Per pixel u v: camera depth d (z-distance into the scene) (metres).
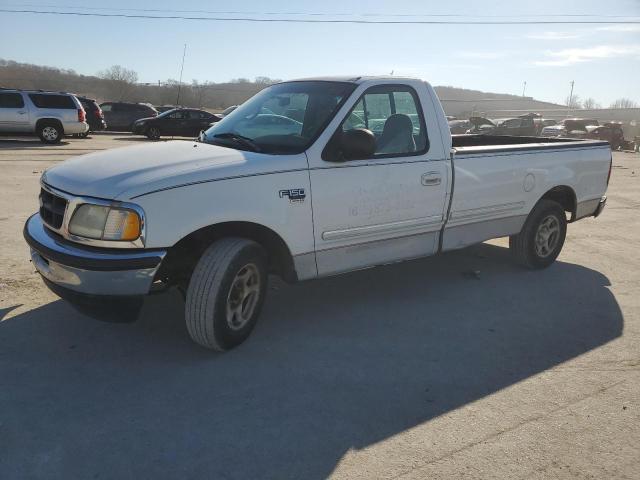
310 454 3.04
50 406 3.37
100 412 3.33
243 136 4.65
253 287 4.21
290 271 4.39
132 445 3.04
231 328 4.08
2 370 3.75
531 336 4.71
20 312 4.64
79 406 3.38
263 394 3.62
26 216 7.95
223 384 3.71
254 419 3.34
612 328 4.96
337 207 4.47
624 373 4.12
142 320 4.63
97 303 3.67
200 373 3.84
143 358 4.01
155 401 3.47
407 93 5.07
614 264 7.05
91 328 4.43
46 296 4.99
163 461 2.93
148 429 3.19
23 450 2.96
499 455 3.11
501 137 7.80
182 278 4.22
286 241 4.24
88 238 3.65
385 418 3.42
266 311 4.99
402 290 5.70
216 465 2.92
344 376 3.90
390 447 3.14
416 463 3.01
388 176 4.76
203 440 3.12
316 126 4.50
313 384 3.77
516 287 5.95
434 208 5.16
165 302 5.02
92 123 26.33
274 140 4.51
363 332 4.64
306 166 4.29
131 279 3.61
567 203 6.76
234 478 2.84
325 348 4.31
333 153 4.44
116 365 3.89
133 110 30.44
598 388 3.89
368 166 4.64
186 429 3.21
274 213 4.12
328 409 3.48
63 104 21.09
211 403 3.48
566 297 5.71
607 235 8.77
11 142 21.09
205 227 3.95
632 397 3.78
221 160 4.02
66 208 3.75
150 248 3.62
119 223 3.57
